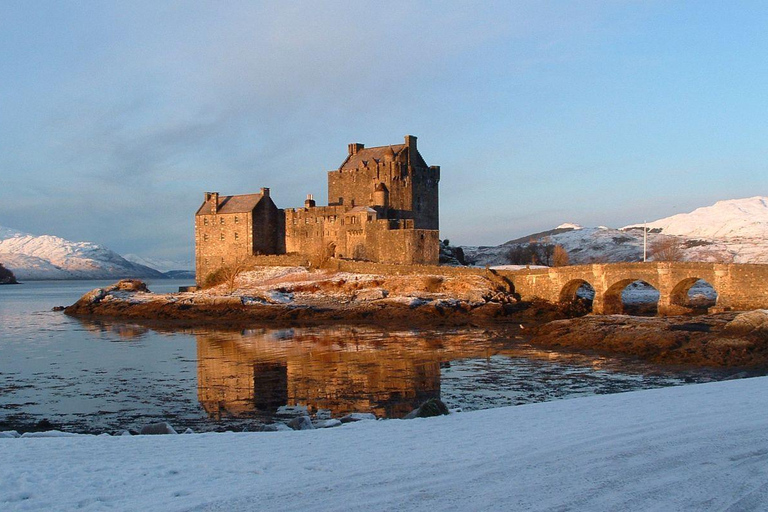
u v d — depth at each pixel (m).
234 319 109.25
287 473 19.28
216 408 43.69
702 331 65.12
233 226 148.62
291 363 60.97
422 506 16.06
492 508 15.80
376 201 144.88
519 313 100.69
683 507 15.55
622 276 95.88
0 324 111.00
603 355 62.16
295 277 129.00
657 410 27.02
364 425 28.09
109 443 24.75
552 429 24.20
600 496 16.39
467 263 160.38
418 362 59.81
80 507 16.56
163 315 116.94
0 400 47.44
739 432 21.92
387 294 113.50
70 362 65.00
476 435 23.86
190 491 17.69
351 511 15.83
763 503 15.66
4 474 19.62
